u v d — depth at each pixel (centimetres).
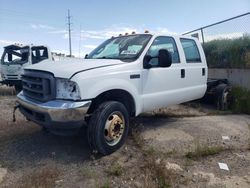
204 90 668
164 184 333
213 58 1082
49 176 354
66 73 393
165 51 464
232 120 676
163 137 526
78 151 446
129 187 333
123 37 569
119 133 438
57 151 445
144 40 520
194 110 787
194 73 623
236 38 1033
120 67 447
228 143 498
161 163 378
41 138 505
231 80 927
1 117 668
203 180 353
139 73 477
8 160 408
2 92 1254
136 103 475
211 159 422
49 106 386
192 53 637
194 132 563
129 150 452
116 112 429
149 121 646
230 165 402
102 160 412
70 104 382
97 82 406
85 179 353
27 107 427
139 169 381
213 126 612
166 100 546
